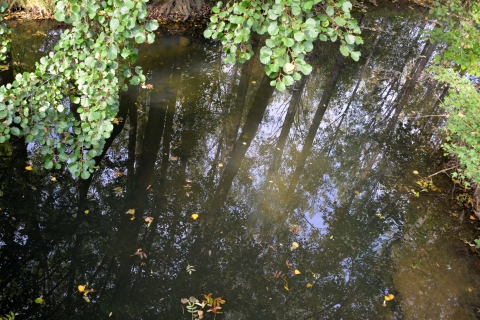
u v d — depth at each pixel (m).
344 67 11.55
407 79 11.09
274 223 5.41
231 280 4.41
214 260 4.66
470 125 5.62
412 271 4.95
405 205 6.17
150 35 2.58
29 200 5.02
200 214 5.31
